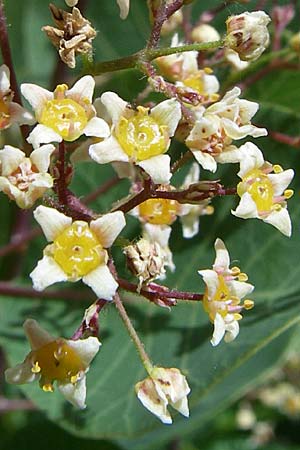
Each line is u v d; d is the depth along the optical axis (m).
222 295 0.08
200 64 0.10
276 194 0.08
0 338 0.11
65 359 0.08
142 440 0.13
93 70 0.08
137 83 0.11
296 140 0.11
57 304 0.11
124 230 0.11
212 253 0.11
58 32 0.08
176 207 0.09
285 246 0.11
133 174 0.09
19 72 0.15
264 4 0.11
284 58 0.11
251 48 0.08
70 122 0.08
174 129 0.08
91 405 0.10
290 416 0.18
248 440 0.18
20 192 0.08
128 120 0.08
